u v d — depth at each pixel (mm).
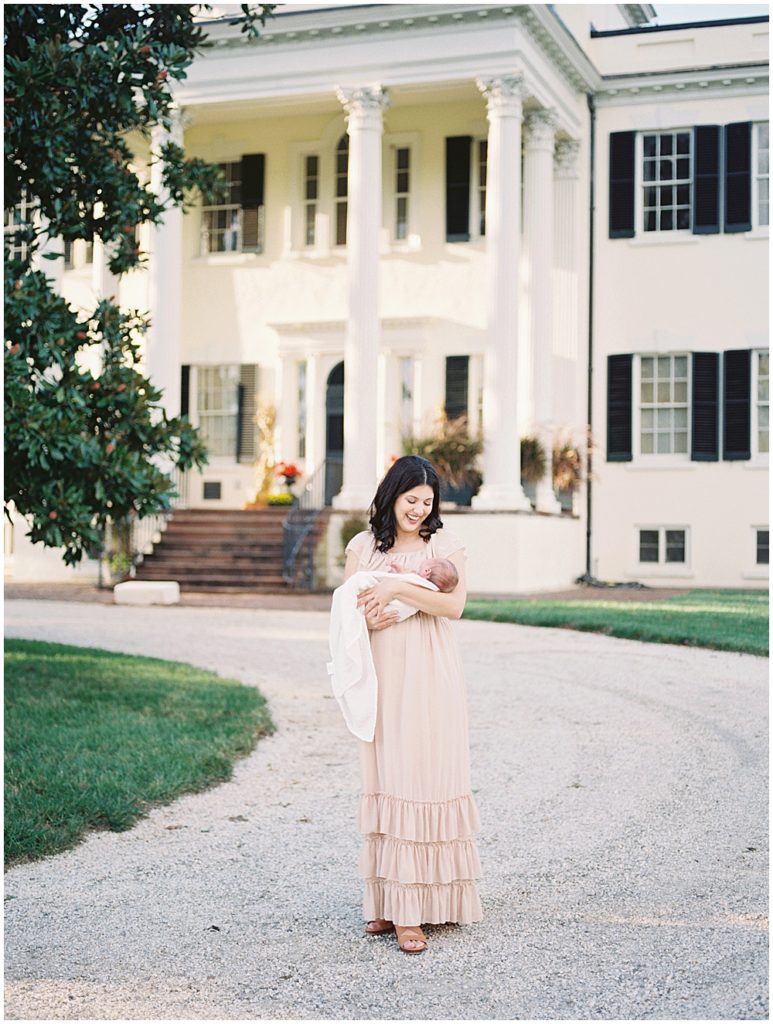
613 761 7406
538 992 3971
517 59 19438
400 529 4902
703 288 22625
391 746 4590
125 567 19953
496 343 19703
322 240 23984
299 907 4902
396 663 4660
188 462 9812
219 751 7504
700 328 22625
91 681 9828
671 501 22641
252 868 5430
